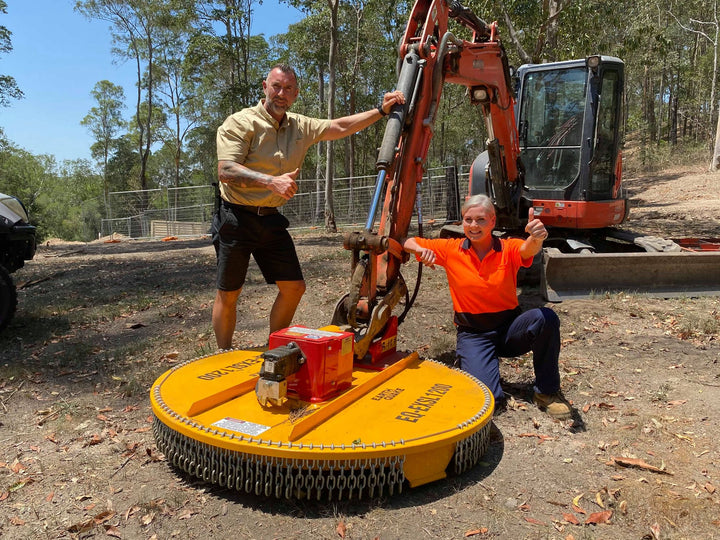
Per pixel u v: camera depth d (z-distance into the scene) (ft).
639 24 64.23
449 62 15.90
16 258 19.95
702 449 10.98
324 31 75.46
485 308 12.53
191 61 80.18
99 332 19.97
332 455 8.41
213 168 169.07
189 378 11.28
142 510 8.98
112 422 12.53
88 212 88.58
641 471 10.21
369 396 10.68
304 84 104.73
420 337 18.19
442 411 10.00
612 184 24.99
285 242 13.78
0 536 8.41
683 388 13.93
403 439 8.80
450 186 33.30
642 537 8.30
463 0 43.42
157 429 10.18
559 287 22.02
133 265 35.53
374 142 118.42
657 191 74.90
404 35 14.08
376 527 8.46
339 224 64.34
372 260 12.09
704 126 115.96
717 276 22.57
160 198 73.56
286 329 10.83
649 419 12.28
